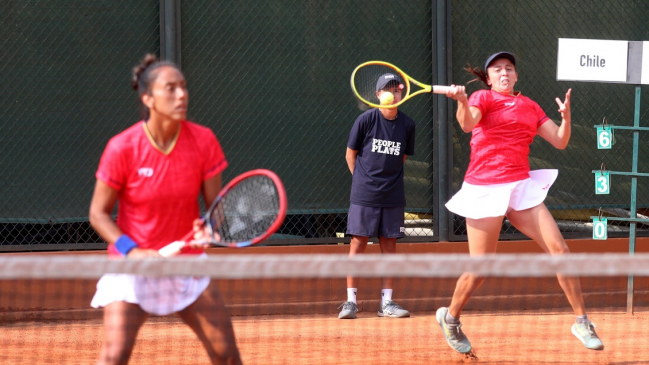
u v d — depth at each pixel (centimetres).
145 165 781
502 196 1229
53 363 1256
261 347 1384
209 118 1805
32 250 1731
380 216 1700
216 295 796
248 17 1817
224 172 1809
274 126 1836
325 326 1616
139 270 690
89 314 1694
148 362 1261
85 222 1764
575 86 1977
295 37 1841
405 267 706
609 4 1992
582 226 1983
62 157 1745
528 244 1908
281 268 698
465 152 1927
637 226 1998
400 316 1705
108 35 1762
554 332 1534
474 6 1919
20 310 1669
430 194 1916
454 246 1881
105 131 1769
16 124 1720
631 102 2005
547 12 1958
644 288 1948
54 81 1736
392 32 1886
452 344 1262
